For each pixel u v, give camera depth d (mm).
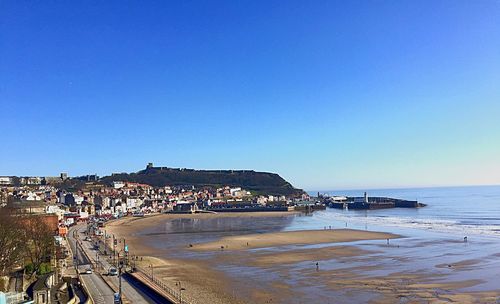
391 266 112562
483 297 81188
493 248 137750
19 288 68438
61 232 181750
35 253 91438
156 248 165750
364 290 88188
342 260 124438
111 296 79062
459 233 181500
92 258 128500
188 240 193250
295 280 99250
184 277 104062
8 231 82125
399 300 80438
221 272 110688
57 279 84875
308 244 163000
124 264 115562
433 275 100438
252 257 135125
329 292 87375
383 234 186625
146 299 77562
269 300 82438
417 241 160375
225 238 192625
